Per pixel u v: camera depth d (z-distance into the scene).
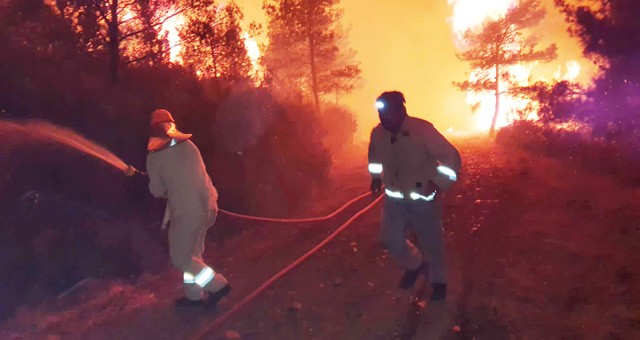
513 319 5.08
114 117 8.90
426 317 5.27
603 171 12.13
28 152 7.27
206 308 5.77
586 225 7.92
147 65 12.33
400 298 5.79
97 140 8.51
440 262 5.50
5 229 6.36
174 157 5.42
